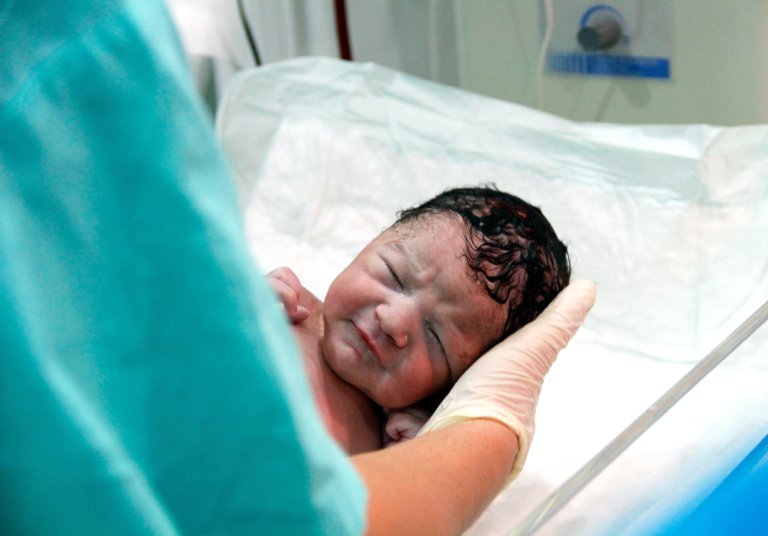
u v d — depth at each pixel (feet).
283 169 4.98
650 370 3.70
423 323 3.10
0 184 1.17
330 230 4.71
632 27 4.86
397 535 1.80
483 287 3.14
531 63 5.32
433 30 5.62
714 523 2.21
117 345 1.24
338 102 5.12
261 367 1.28
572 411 3.44
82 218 1.21
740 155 4.14
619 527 2.18
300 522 1.35
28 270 1.18
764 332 2.98
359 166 4.86
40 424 1.18
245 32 6.07
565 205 4.37
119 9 1.22
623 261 4.15
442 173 4.69
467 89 5.66
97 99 1.21
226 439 1.30
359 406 3.23
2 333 1.15
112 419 1.24
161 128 1.22
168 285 1.25
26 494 1.21
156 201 1.23
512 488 2.97
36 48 1.20
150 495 1.25
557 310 3.02
